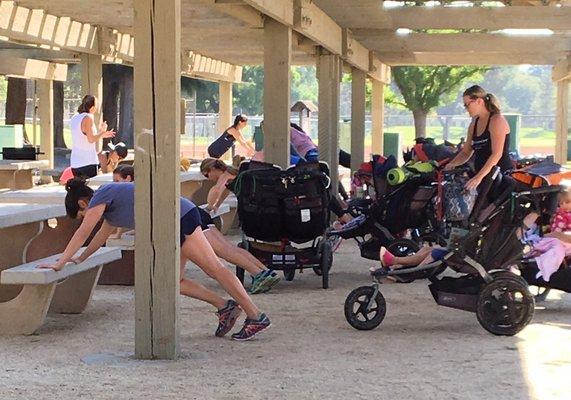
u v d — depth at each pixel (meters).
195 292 7.59
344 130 26.28
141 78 6.57
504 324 7.64
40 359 6.78
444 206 8.70
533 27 14.64
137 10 6.52
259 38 16.88
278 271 11.05
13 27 13.27
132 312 8.72
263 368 6.46
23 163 17.06
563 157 22.53
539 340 7.46
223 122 24.70
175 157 6.62
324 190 9.60
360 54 18.11
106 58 17.25
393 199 10.18
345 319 8.33
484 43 17.98
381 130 23.14
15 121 26.38
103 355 6.90
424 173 10.09
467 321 8.27
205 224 9.45
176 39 6.53
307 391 5.81
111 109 29.00
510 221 7.73
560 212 8.68
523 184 7.78
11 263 8.54
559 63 21.38
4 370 6.40
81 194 7.77
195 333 7.74
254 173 9.54
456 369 6.46
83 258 7.79
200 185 14.29
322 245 9.89
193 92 36.06
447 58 21.70
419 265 7.86
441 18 15.08
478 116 8.66
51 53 19.03
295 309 8.79
